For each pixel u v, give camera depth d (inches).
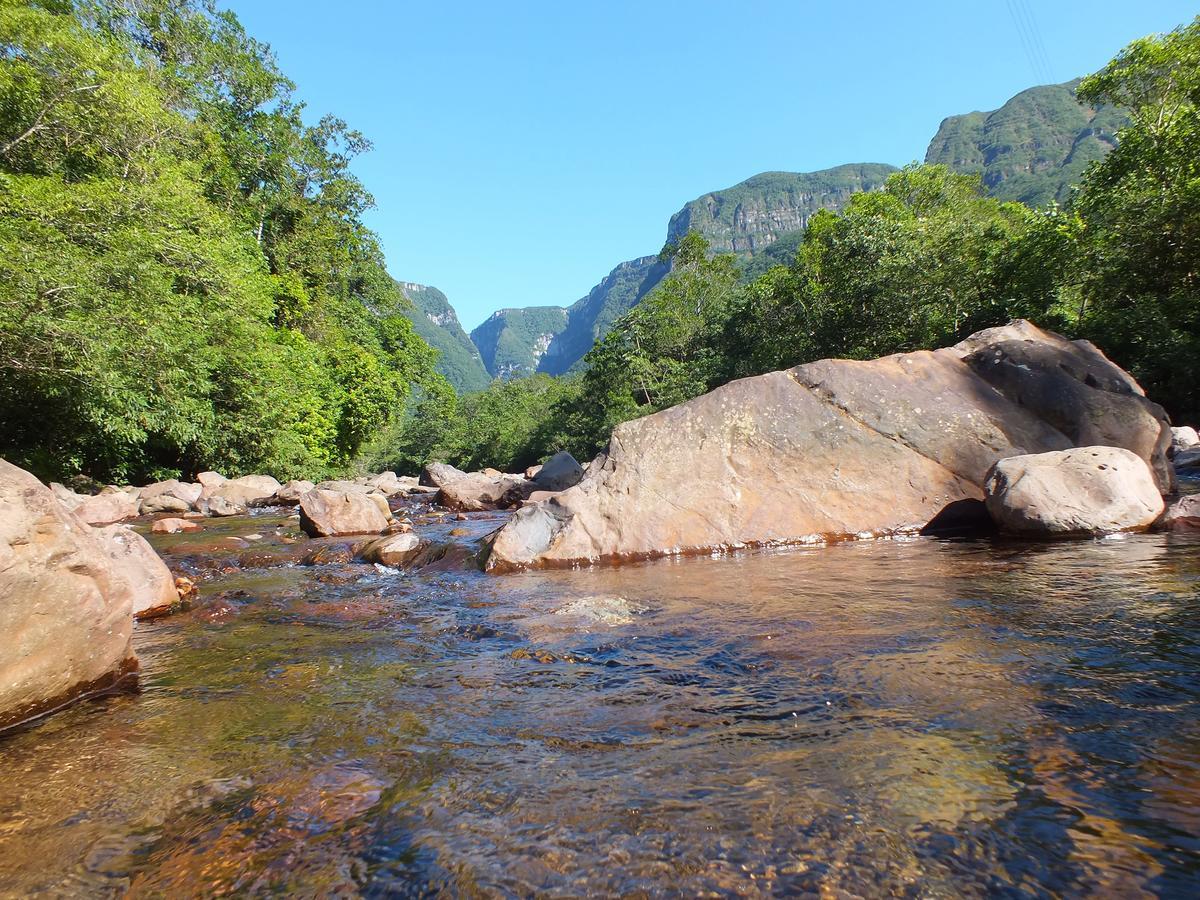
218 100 1178.0
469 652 153.9
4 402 572.7
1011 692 101.7
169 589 216.7
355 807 84.8
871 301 1128.2
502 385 3646.7
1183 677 102.7
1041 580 172.7
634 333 2027.6
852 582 189.6
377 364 1312.7
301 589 250.1
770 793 78.4
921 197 1481.3
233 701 128.5
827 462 285.7
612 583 220.5
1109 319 794.2
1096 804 70.3
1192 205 728.3
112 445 705.6
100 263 530.0
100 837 81.5
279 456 878.4
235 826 82.2
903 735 90.6
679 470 283.6
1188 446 519.8
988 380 323.0
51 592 127.3
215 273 705.6
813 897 59.9
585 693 120.0
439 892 65.6
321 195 1376.7
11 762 104.2
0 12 581.0
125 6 1041.5
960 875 61.2
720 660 131.0
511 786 86.3
